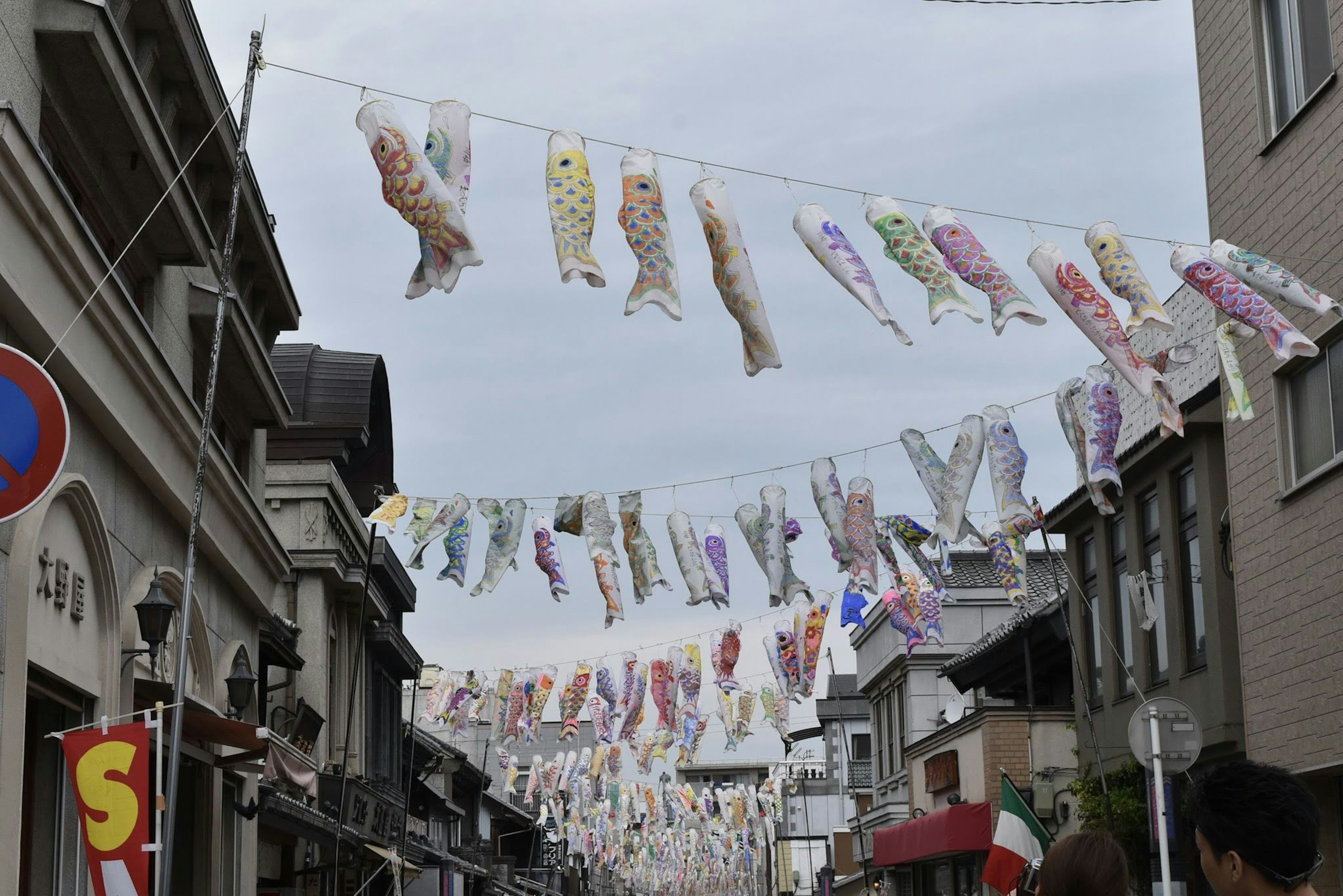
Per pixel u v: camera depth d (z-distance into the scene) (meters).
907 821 27.52
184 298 15.07
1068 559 20.92
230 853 17.17
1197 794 3.24
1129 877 3.53
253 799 18.02
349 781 22.31
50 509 10.27
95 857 8.20
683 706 20.41
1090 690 20.19
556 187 8.65
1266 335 9.92
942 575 14.19
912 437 12.24
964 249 9.20
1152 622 16.12
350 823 22.55
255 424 19.05
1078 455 12.13
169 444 13.23
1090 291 9.63
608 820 35.16
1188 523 16.64
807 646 18.02
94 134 11.43
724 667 18.94
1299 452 13.73
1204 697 15.89
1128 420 18.14
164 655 13.77
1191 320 16.19
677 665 20.45
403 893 26.53
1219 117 15.14
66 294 9.93
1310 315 13.20
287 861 22.36
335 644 25.81
